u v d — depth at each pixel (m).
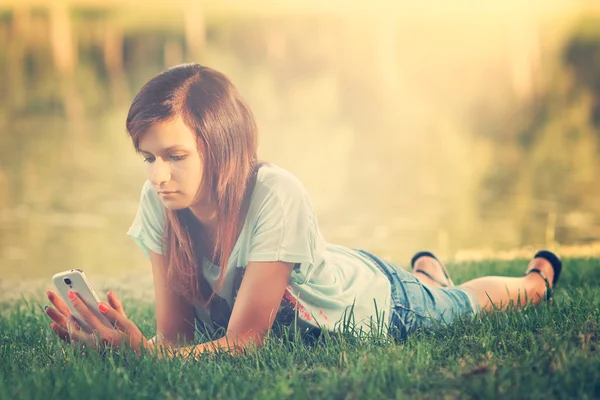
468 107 20.66
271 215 3.22
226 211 3.22
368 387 2.70
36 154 16.83
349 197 12.95
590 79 21.84
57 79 23.58
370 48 24.48
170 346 3.28
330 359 3.10
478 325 3.54
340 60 23.70
